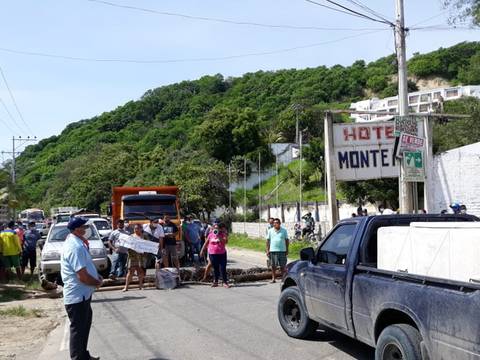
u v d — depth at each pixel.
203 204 46.94
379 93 100.00
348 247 7.00
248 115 69.19
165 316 10.61
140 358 7.61
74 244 6.68
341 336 8.53
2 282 16.84
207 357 7.52
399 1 14.46
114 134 98.44
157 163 68.88
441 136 26.44
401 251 5.95
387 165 17.67
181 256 20.23
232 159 63.84
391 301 5.68
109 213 22.70
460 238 5.11
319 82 101.50
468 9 13.45
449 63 103.62
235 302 11.91
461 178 18.52
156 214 20.19
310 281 7.83
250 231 39.03
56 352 8.19
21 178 101.12
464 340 4.58
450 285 4.88
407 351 5.31
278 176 61.62
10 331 9.87
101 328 9.77
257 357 7.45
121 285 14.95
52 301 13.49
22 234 19.61
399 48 14.52
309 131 61.59
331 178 17.52
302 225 31.92
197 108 100.88
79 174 77.31
